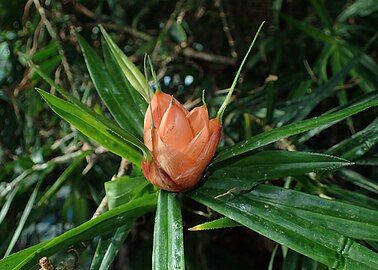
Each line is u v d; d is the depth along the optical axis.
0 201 0.67
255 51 0.79
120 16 0.87
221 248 0.85
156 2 0.87
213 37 0.84
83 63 0.77
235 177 0.39
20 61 0.79
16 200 0.72
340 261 0.32
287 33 0.77
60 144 0.73
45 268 0.35
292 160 0.39
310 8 0.85
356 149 0.46
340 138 0.74
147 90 0.40
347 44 0.68
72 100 0.39
